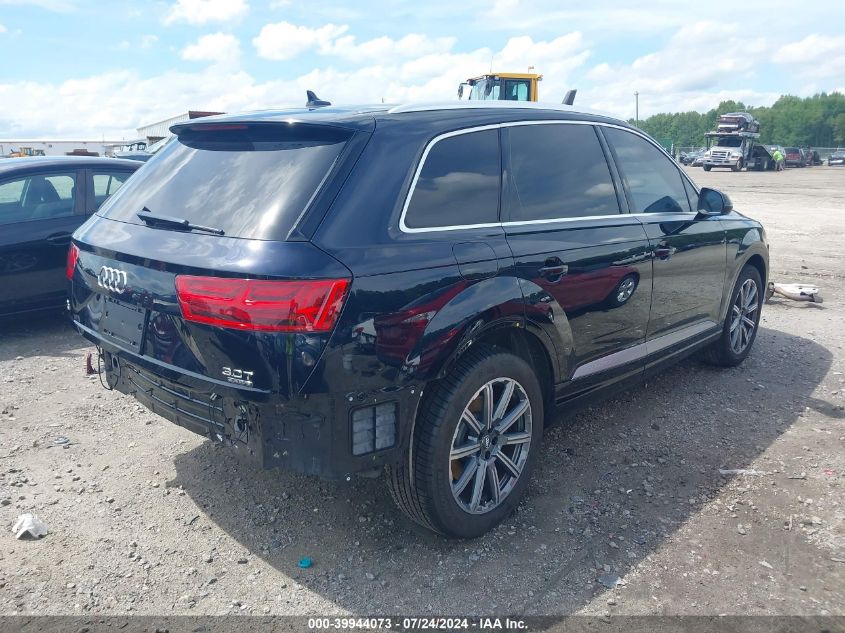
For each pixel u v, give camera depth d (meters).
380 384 2.66
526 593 2.82
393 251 2.71
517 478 3.31
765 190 26.70
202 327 2.62
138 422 4.45
